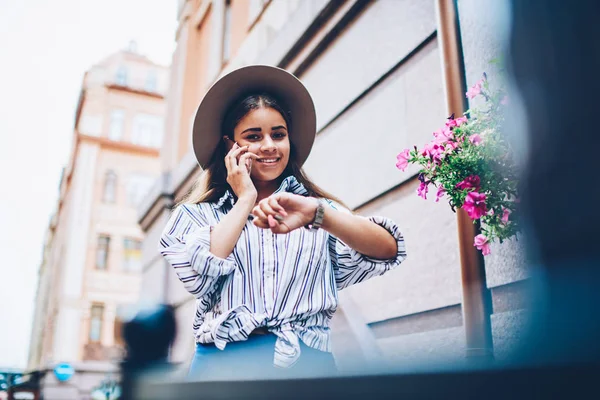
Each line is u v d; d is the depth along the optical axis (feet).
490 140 5.85
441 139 6.36
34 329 92.84
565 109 0.92
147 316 7.22
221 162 5.47
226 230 4.39
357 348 10.61
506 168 5.82
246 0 22.09
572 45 0.93
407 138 10.54
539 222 0.93
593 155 0.87
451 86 9.10
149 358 6.77
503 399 0.93
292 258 4.51
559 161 0.91
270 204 3.81
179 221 4.87
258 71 5.37
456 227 9.02
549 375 0.85
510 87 1.07
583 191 0.87
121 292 71.82
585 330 0.82
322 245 4.71
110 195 75.72
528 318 0.94
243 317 4.24
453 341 8.70
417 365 1.18
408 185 10.38
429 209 9.72
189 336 20.86
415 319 9.78
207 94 5.27
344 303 11.26
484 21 8.53
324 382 1.35
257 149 4.95
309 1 14.52
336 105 13.15
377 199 11.24
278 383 1.48
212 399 1.70
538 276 0.93
